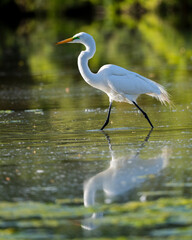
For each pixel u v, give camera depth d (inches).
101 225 255.3
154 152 389.4
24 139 455.5
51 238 244.1
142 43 1401.3
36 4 2684.5
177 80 819.4
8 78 941.2
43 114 588.4
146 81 510.0
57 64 1103.6
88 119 545.6
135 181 320.5
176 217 257.4
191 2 2507.4
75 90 780.6
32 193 306.2
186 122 501.4
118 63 1039.0
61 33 1793.8
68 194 302.4
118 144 422.6
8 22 2447.1
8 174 347.9
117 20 2337.6
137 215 262.7
